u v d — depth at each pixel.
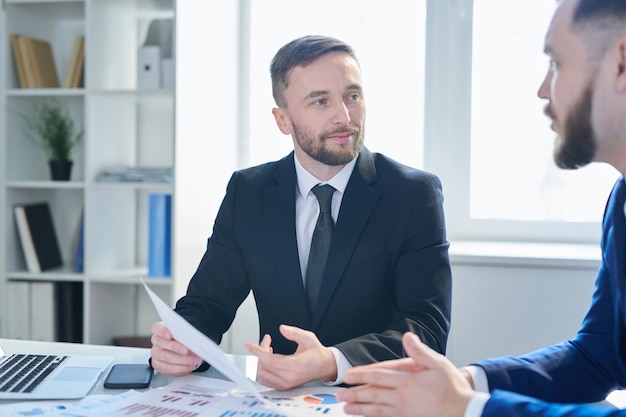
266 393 1.15
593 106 0.95
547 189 2.79
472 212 2.86
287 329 1.24
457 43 2.79
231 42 2.94
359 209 1.54
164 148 2.93
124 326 2.89
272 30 2.99
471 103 2.80
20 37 2.73
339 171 1.56
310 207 1.59
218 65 2.82
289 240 1.55
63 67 2.96
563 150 1.02
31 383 1.18
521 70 2.78
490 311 2.45
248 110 3.05
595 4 0.93
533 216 2.81
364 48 2.88
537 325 2.41
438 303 1.45
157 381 1.23
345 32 2.90
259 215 1.61
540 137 2.78
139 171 2.65
